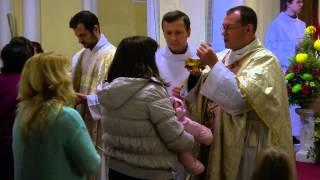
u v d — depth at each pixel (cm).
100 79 348
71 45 618
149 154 237
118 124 236
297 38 571
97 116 336
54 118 207
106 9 638
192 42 514
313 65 494
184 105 289
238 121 270
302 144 521
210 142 269
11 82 271
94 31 359
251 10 278
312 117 507
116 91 232
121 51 238
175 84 312
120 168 241
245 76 266
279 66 275
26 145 209
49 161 207
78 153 210
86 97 339
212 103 283
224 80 263
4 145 267
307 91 493
